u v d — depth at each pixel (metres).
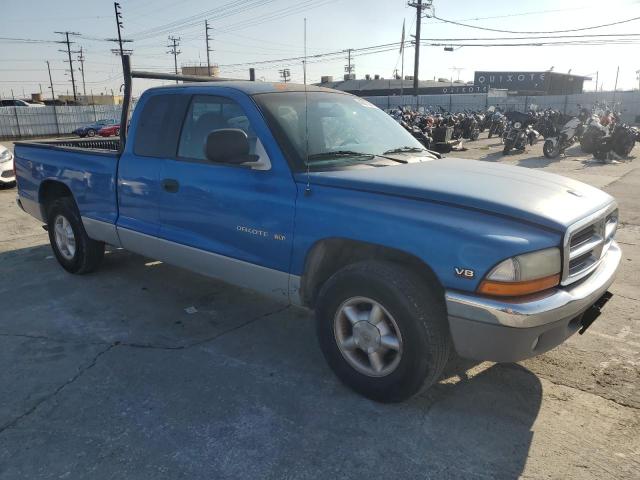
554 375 3.47
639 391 3.27
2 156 10.79
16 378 3.41
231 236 3.61
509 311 2.53
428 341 2.80
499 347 2.63
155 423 2.95
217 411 3.06
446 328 2.85
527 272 2.55
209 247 3.77
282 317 4.40
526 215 2.63
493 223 2.64
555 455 2.70
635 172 13.09
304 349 3.84
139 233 4.31
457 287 2.66
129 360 3.65
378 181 3.01
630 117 40.50
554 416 3.03
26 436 2.83
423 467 2.61
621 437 2.84
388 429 2.90
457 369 3.53
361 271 2.96
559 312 2.62
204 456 2.68
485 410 3.08
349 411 3.06
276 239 3.34
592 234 3.01
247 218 3.47
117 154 4.48
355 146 3.68
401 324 2.84
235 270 3.65
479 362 3.62
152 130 4.21
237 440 2.80
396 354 2.95
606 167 14.21
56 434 2.85
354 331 3.10
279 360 3.67
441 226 2.70
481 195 2.79
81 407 3.10
